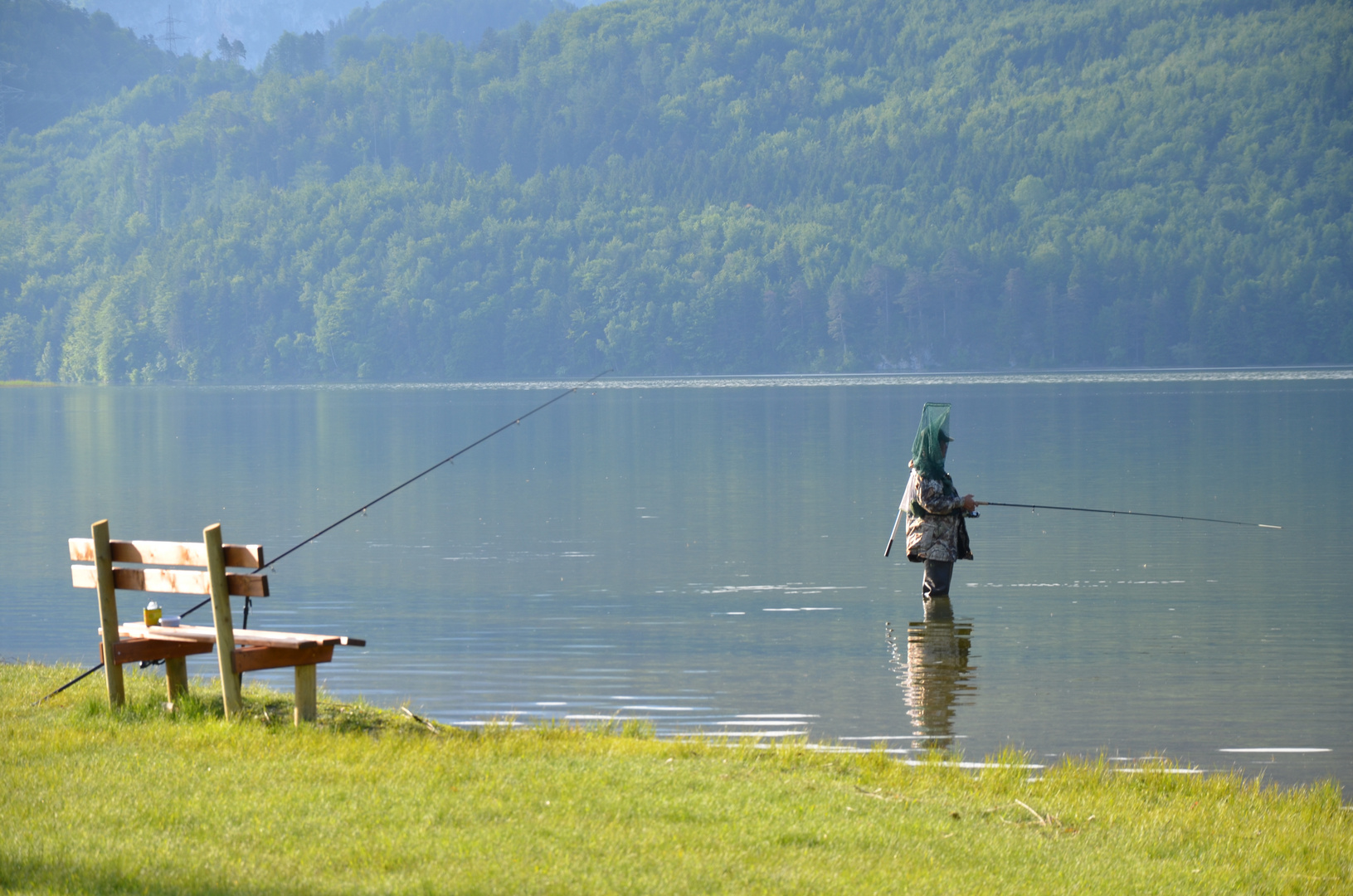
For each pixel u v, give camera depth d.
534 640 64.94
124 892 24.70
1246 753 44.84
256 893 24.86
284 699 42.25
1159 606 71.69
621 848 28.20
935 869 28.39
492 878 25.89
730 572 85.31
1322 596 74.06
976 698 52.41
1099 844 31.89
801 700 52.12
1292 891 29.12
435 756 35.53
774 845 29.17
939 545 73.69
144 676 48.25
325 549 98.44
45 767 33.06
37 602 77.06
